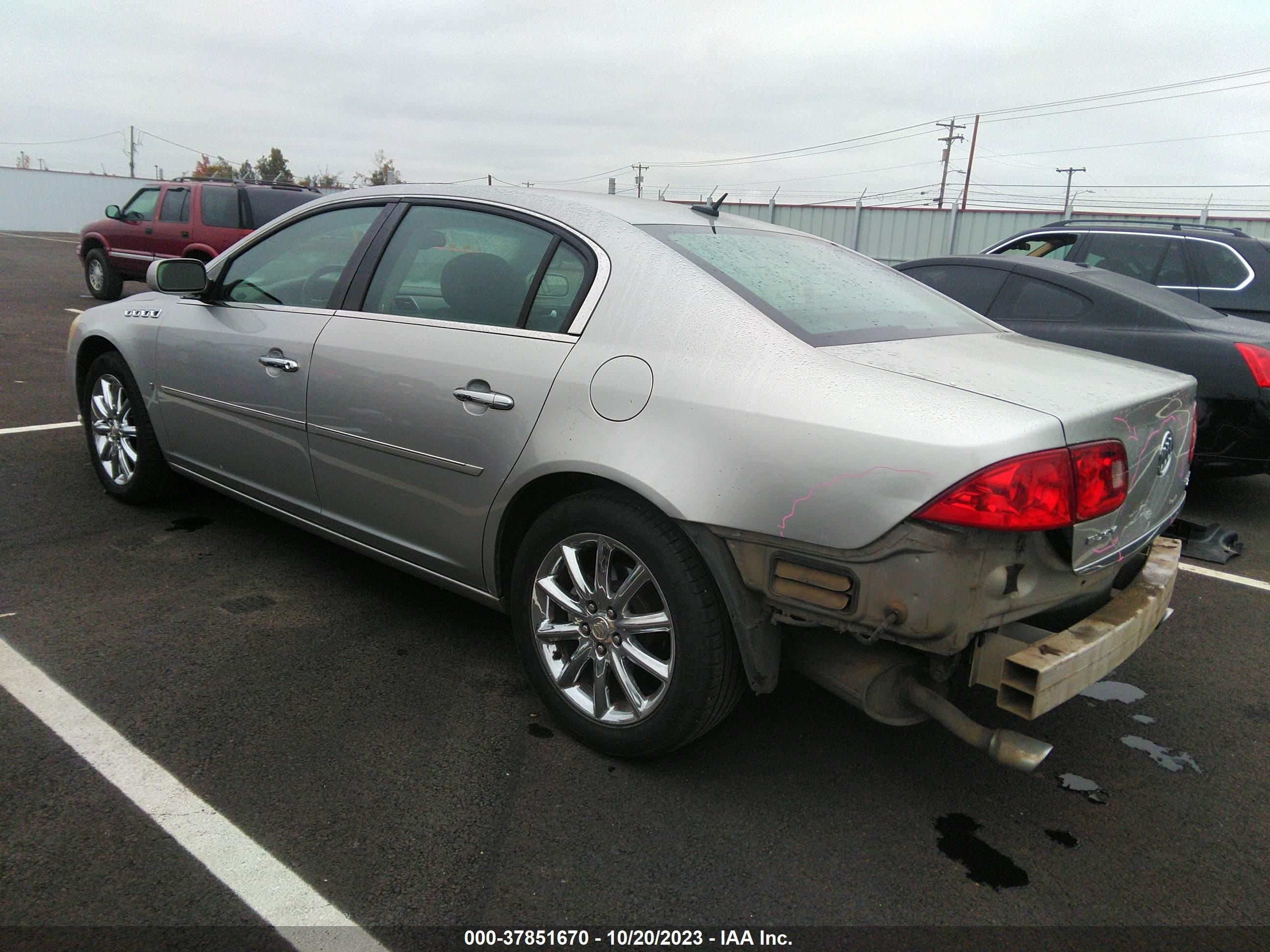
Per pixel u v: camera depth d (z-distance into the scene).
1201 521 5.33
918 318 2.90
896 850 2.32
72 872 2.06
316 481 3.37
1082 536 2.11
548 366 2.62
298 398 3.33
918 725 2.92
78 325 4.57
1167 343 5.05
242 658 3.10
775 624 2.37
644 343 2.48
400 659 3.16
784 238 3.29
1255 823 2.52
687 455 2.30
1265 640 3.71
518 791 2.47
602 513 2.47
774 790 2.54
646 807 2.43
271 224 3.73
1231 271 6.36
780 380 2.25
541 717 2.85
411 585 3.79
